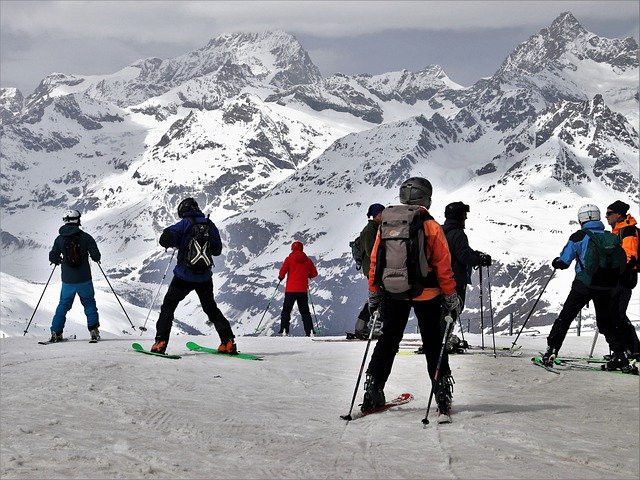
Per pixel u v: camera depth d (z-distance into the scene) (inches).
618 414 357.1
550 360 526.6
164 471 212.1
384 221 324.5
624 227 570.3
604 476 235.1
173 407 329.4
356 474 219.8
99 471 207.9
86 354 557.6
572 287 521.7
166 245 557.3
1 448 233.3
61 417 294.8
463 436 283.3
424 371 490.0
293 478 212.2
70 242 708.7
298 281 947.3
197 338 794.8
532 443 276.7
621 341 521.7
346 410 341.7
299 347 685.9
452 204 549.0
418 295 321.1
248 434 274.4
